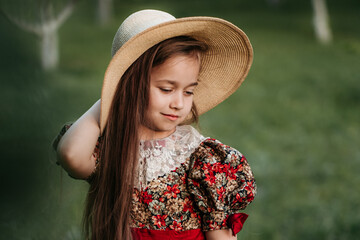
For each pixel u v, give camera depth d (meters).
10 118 3.90
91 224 1.80
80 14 24.06
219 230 1.64
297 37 18.81
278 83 12.81
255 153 7.27
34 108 4.20
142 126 1.71
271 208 5.18
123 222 1.67
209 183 1.63
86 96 10.45
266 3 25.06
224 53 1.76
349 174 6.46
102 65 15.25
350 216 4.93
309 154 7.47
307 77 13.36
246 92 11.74
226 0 25.81
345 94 11.57
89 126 1.67
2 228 3.29
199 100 1.90
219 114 9.80
